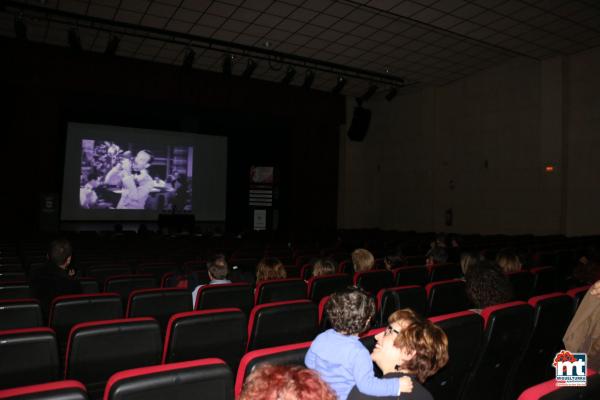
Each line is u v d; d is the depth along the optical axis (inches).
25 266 241.0
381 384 66.9
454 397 101.0
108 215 694.5
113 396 54.6
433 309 144.8
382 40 458.6
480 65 535.2
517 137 519.2
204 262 231.1
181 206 749.9
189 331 94.5
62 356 116.5
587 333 86.7
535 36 434.6
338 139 704.4
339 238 472.4
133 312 128.3
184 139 753.0
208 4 383.2
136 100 553.3
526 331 105.5
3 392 49.4
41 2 378.6
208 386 60.5
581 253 274.4
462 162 584.7
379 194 718.5
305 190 673.6
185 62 448.1
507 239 418.6
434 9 383.6
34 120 524.1
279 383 36.4
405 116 673.0
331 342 74.0
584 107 462.3
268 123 666.2
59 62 498.0
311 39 456.8
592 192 451.8
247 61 511.2
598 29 414.6
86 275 208.2
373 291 178.1
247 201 791.1
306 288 159.0
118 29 443.2
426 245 359.6
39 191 525.0
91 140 682.8
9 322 111.3
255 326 105.1
